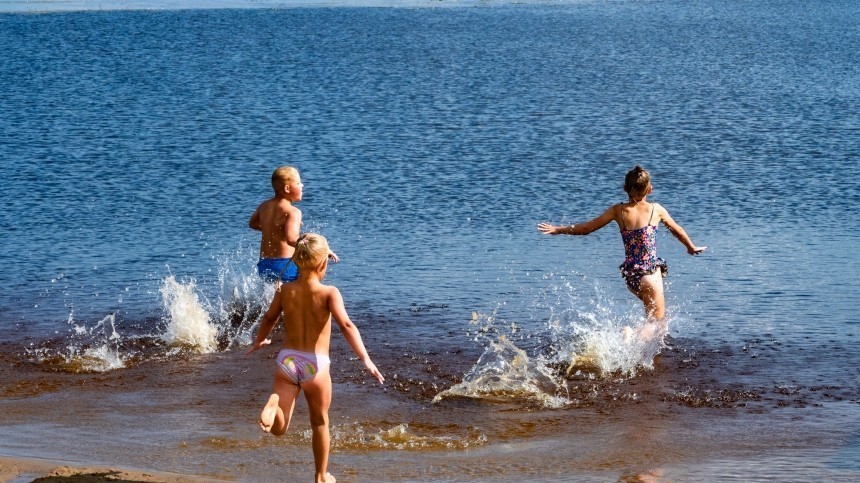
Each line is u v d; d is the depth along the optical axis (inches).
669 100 1200.8
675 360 366.9
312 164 805.9
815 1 3361.2
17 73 1428.4
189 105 1146.7
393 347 385.7
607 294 465.7
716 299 448.1
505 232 594.2
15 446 283.4
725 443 285.1
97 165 797.9
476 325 416.2
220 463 270.5
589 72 1505.9
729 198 676.7
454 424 307.0
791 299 446.0
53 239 574.2
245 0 3127.5
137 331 411.5
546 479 258.2
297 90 1286.9
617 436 293.4
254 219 436.1
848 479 254.1
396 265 518.9
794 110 1097.4
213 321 424.8
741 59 1674.5
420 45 1905.8
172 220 625.9
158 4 2893.7
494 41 1998.0
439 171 778.8
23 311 438.9
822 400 321.7
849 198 668.1
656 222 385.1
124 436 293.3
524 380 346.6
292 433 296.5
